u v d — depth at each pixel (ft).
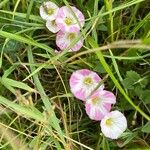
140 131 0.41
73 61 0.42
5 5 0.44
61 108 0.40
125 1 0.43
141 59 0.42
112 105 0.41
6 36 0.40
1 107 0.40
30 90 0.39
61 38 0.42
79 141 0.41
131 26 0.45
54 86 0.44
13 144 0.38
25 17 0.42
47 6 0.42
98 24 0.43
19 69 0.43
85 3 0.46
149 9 0.46
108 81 0.42
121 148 0.41
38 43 0.41
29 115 0.38
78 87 0.39
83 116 0.43
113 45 0.32
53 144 0.41
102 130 0.38
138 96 0.40
